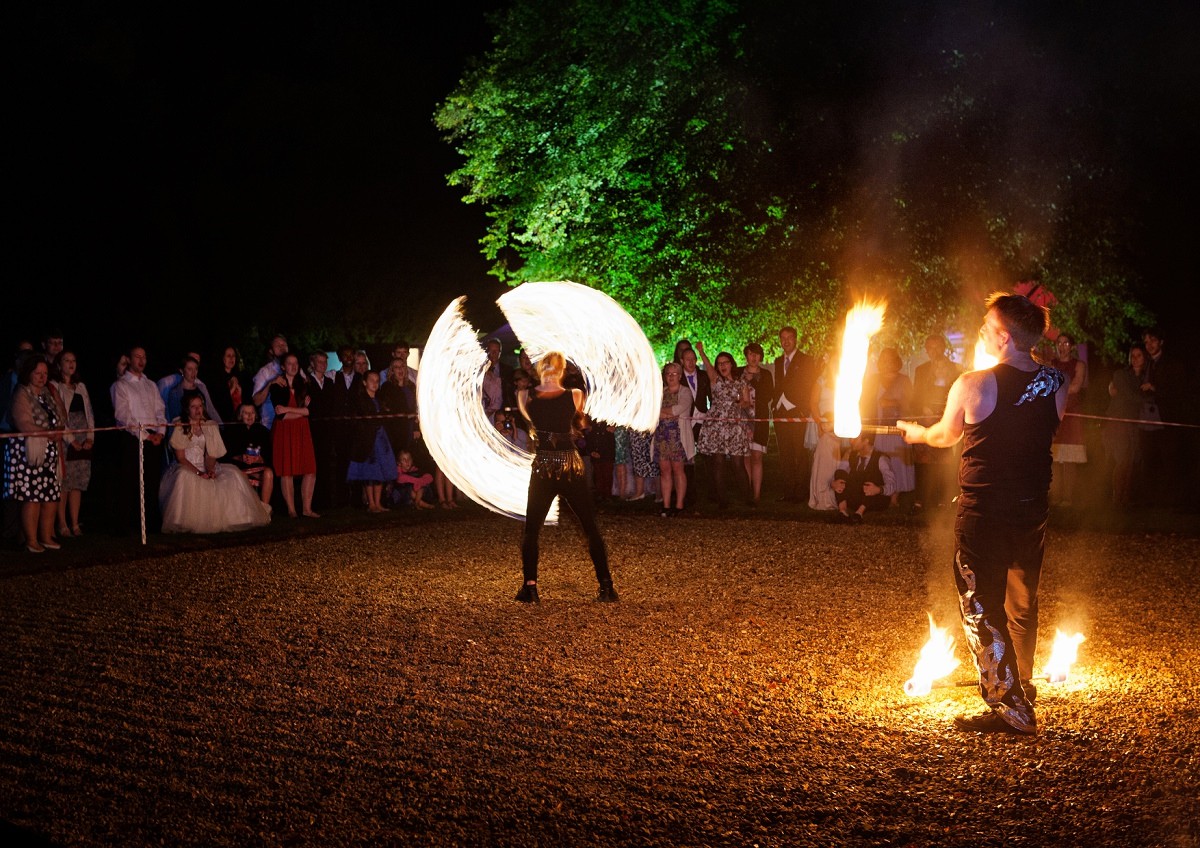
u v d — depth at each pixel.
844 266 19.28
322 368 13.16
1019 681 5.23
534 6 24.84
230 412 13.09
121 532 11.30
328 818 4.34
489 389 13.78
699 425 13.57
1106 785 4.56
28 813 4.37
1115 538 10.55
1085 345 13.70
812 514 12.45
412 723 5.40
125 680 6.11
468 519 12.40
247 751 5.03
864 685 5.96
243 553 10.20
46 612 7.77
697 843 4.12
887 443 12.58
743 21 21.12
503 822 4.30
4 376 11.43
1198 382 13.61
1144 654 6.46
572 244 24.34
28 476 10.10
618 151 22.92
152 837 4.17
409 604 8.00
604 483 13.95
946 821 4.29
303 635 7.09
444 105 31.12
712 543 10.53
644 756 4.96
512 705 5.66
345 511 13.20
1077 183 19.47
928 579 8.73
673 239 21.84
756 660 6.44
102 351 25.61
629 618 7.51
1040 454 5.32
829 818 4.32
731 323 20.72
